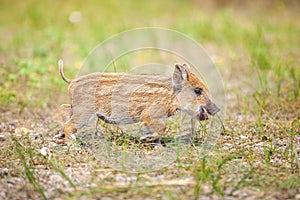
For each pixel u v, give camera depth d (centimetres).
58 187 1042
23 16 3008
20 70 1870
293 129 1404
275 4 3322
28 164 1159
